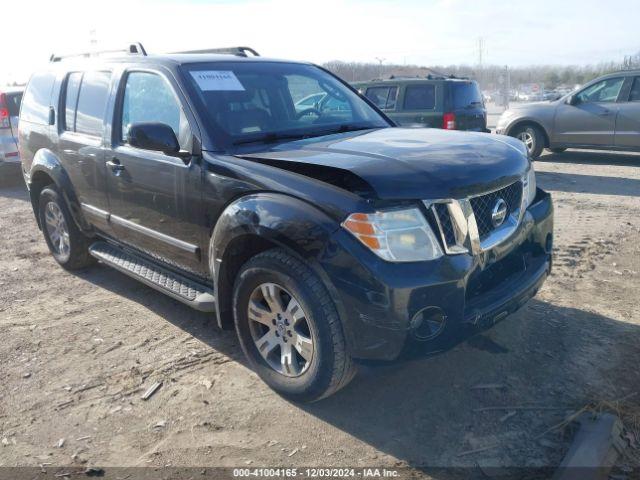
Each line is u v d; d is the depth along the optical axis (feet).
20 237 23.27
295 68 15.35
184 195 12.27
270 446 9.76
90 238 17.37
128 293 16.62
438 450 9.50
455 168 9.98
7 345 13.58
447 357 12.23
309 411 10.66
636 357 11.96
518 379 11.35
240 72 13.97
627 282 15.96
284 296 10.68
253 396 11.19
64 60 18.42
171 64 13.37
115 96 14.70
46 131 17.75
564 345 12.54
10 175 35.35
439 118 33.71
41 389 11.69
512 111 40.34
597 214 23.73
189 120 12.35
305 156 10.80
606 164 37.58
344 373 9.95
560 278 16.37
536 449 9.39
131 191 13.98
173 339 13.65
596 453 8.68
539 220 11.71
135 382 11.82
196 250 12.48
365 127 14.46
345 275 9.27
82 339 13.78
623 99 35.88
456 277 9.37
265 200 10.29
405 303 9.09
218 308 11.75
